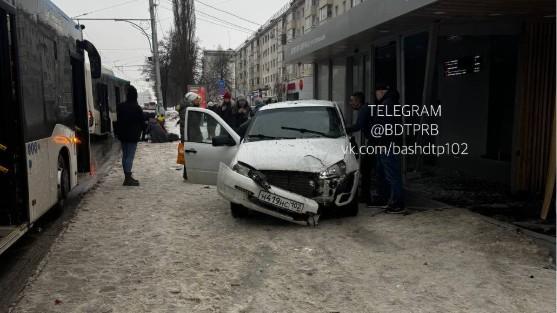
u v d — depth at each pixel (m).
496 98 10.45
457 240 5.84
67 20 8.20
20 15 5.48
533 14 7.56
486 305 4.18
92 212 7.81
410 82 12.41
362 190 8.04
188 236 6.41
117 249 5.88
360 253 5.59
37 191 5.91
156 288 4.65
